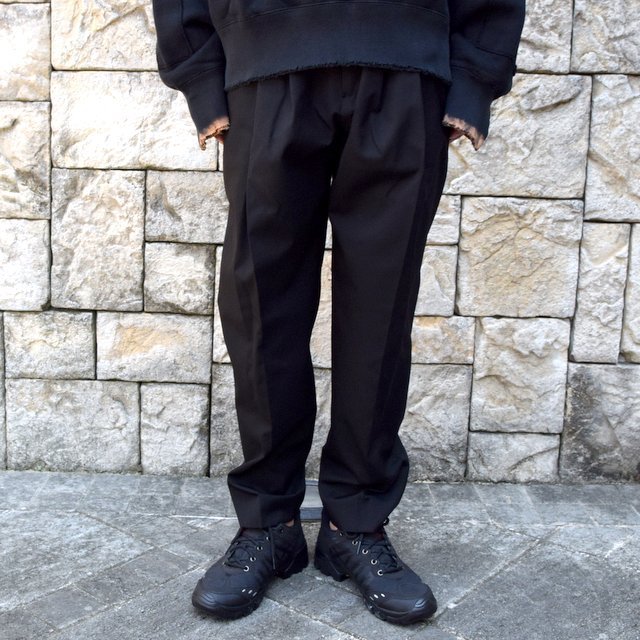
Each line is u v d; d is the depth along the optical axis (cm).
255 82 170
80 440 279
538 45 255
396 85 165
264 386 183
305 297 183
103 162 264
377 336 178
